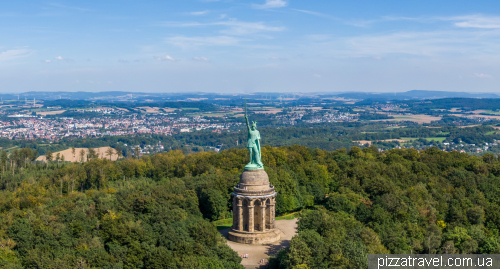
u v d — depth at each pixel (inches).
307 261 6378.0
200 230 7381.9
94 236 7406.5
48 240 7298.2
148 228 7500.0
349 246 6584.6
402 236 7805.1
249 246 7628.0
